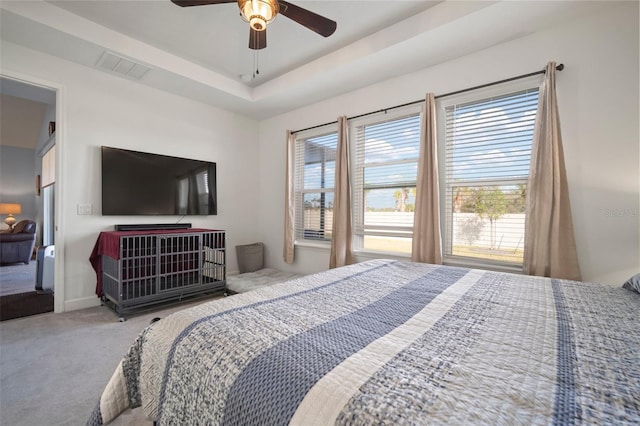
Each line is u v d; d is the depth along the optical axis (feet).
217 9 7.81
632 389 2.06
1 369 5.97
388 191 10.66
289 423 1.97
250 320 3.33
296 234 13.80
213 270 11.28
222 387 2.42
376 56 8.91
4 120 19.45
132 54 9.11
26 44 8.45
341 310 3.75
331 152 12.44
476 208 8.71
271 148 14.66
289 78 11.19
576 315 3.60
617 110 6.73
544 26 7.46
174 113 11.92
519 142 8.04
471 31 7.67
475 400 1.92
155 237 9.75
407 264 6.95
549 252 7.13
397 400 1.93
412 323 3.33
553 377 2.21
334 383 2.13
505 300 4.21
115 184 10.25
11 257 17.40
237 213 14.23
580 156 7.11
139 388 3.38
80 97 9.61
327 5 7.57
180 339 3.06
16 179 22.72
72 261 9.49
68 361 6.29
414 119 10.04
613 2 6.59
